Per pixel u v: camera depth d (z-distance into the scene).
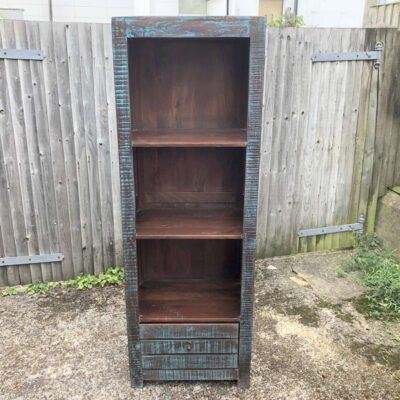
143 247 2.24
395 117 3.30
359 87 3.14
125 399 1.96
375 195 3.46
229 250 2.26
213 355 1.98
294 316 2.61
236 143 1.67
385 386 2.03
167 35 1.53
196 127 1.96
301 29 2.90
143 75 1.88
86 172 2.87
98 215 2.97
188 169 2.08
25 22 2.52
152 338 1.96
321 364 2.18
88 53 2.66
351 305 2.72
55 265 3.00
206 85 1.90
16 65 2.57
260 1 5.18
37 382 2.06
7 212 2.81
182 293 2.17
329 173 3.29
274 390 2.01
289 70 2.96
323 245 3.48
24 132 2.69
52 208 2.88
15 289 2.93
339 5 5.13
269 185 3.20
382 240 3.45
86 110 2.75
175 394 1.99
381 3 4.10
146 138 1.75
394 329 2.47
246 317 1.92
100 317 2.61
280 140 3.10
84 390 2.02
